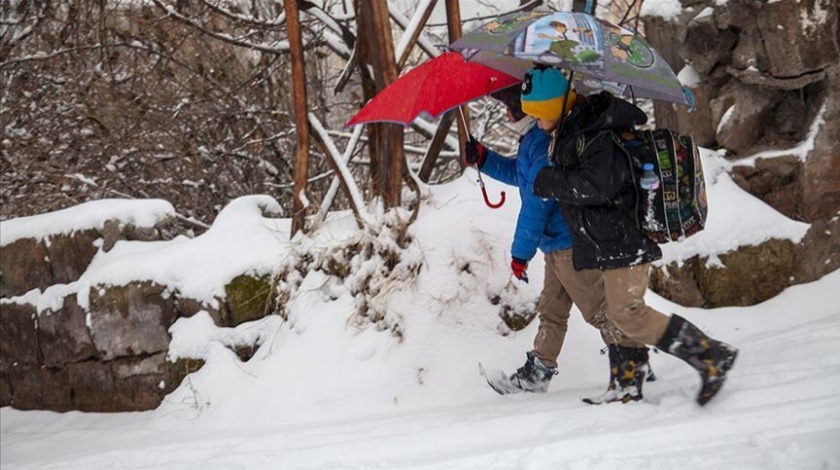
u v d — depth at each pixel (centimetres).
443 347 532
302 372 539
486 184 598
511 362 526
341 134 938
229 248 599
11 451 556
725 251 566
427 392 519
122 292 599
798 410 357
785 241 566
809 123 577
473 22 941
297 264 577
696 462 311
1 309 666
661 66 413
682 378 464
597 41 401
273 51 907
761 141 596
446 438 404
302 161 604
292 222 600
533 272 558
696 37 596
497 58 475
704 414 380
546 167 401
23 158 923
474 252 555
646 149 394
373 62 587
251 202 649
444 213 576
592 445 348
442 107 486
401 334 537
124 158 952
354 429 458
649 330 401
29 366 654
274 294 575
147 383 588
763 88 589
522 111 444
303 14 891
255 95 995
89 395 619
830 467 286
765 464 299
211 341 576
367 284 553
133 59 968
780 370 425
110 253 631
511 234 565
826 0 557
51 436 581
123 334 598
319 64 1027
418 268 553
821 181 570
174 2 965
